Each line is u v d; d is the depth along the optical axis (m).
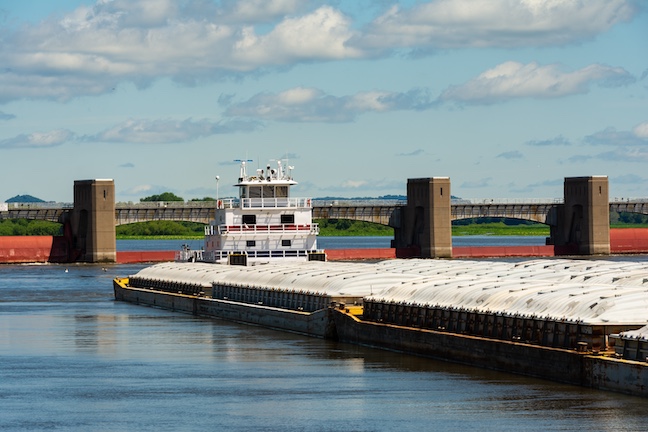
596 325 94.94
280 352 123.31
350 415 90.88
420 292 123.12
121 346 130.62
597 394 93.06
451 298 117.50
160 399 98.25
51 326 153.00
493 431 84.88
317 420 89.50
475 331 110.44
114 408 95.00
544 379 99.56
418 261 171.88
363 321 126.94
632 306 97.12
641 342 90.44
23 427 88.88
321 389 101.00
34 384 105.75
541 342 101.38
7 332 145.38
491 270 149.75
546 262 155.62
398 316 122.62
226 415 91.81
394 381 103.31
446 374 105.50
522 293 110.81
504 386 98.25
